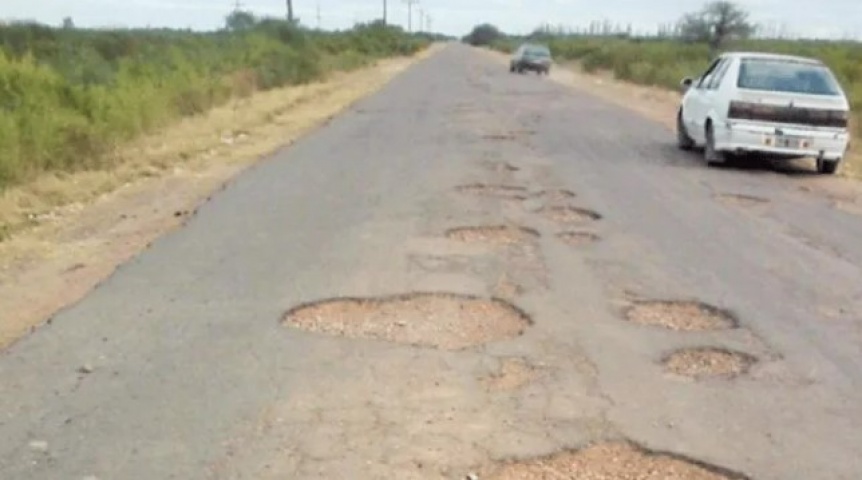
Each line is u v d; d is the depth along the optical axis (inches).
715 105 505.4
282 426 162.9
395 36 3075.8
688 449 157.8
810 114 486.6
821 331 221.6
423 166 470.9
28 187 385.1
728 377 191.0
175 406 170.6
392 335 210.8
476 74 1643.7
